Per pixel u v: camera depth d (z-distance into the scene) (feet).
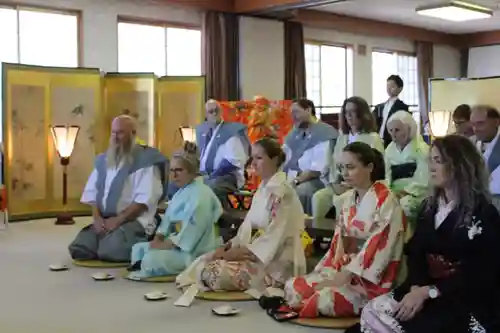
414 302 8.43
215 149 20.26
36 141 24.61
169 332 10.09
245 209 19.11
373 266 9.89
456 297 8.30
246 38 35.73
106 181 15.71
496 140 13.30
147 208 15.52
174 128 27.86
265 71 36.81
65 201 24.26
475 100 28.14
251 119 26.96
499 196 12.90
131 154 15.60
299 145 18.04
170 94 27.81
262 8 33.53
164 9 33.01
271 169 12.12
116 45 31.22
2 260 16.25
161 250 13.78
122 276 14.21
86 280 13.88
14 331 10.27
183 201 13.78
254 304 11.71
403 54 47.67
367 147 10.37
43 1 28.58
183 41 34.22
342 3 37.52
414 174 14.83
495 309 8.22
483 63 50.85
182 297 11.87
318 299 10.41
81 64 29.96
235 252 12.41
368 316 8.80
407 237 10.67
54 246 18.44
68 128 24.00
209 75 34.24
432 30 48.37
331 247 10.98
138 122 26.86
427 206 8.86
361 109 15.87
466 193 8.27
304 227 13.28
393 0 37.09
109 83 26.76
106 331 10.20
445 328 8.21
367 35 44.68
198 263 12.89
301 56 38.60
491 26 47.57
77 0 29.68
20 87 24.06
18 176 24.07
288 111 27.71
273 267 12.10
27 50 28.45
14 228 22.24
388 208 10.02
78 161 25.63
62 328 10.39
